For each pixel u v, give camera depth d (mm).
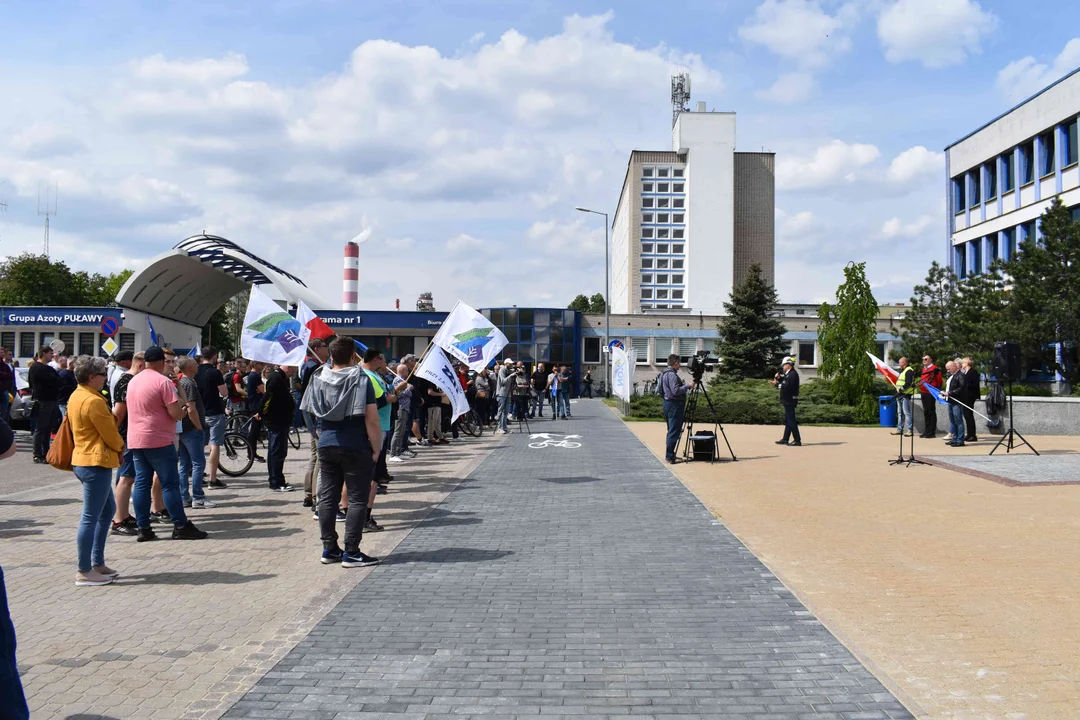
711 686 4395
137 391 8156
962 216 44625
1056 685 4367
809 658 4805
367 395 7164
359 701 4215
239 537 8414
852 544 7898
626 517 9398
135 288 43656
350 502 7195
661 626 5414
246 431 13414
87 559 6520
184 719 4008
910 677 4504
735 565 7086
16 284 67250
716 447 15156
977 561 7168
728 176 98875
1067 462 13766
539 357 57281
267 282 45438
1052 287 25234
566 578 6664
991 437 20453
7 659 2691
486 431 22922
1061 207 25828
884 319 55094
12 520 9391
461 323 11109
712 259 98500
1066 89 35031
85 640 5184
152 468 8258
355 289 65625
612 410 36031
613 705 4148
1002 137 40219
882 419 26062
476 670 4637
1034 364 26734
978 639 5117
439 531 8633
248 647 5043
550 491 11422
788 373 18484
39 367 15164
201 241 40688
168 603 6012
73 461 6539
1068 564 7039
